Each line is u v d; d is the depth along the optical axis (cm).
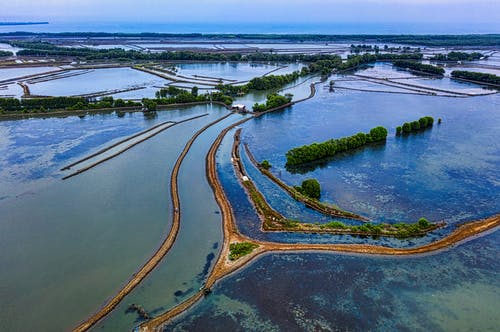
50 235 4494
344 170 6344
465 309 3291
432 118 8744
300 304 3347
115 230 4594
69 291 3575
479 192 5491
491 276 3694
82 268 3903
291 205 5178
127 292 3512
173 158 6888
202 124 9050
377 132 7625
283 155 7044
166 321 3172
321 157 6831
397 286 3562
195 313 3259
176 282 3662
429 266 3841
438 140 7825
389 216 4872
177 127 8812
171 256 4075
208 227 4647
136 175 6150
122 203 5247
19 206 5144
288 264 3884
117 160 6769
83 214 4953
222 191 5516
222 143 7706
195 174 6234
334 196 5428
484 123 9019
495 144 7531
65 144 7544
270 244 4178
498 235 4369
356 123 9075
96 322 3191
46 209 5072
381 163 6625
